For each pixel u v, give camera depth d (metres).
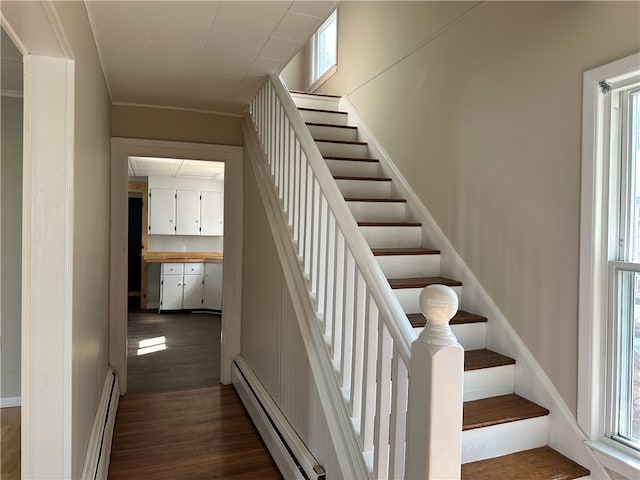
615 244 1.79
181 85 3.11
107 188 3.22
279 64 2.72
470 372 2.10
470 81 2.62
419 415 1.16
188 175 7.18
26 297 1.48
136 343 5.23
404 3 3.39
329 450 1.84
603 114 1.81
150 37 2.32
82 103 1.81
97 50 2.44
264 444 2.71
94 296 2.31
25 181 1.48
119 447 2.65
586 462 1.83
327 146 3.79
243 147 3.83
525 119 2.20
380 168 3.66
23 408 1.47
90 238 2.12
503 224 2.34
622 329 1.77
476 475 1.76
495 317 2.33
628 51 1.70
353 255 1.69
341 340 1.87
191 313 7.21
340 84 4.59
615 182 1.79
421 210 3.07
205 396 3.51
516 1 2.28
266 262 2.96
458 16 2.75
